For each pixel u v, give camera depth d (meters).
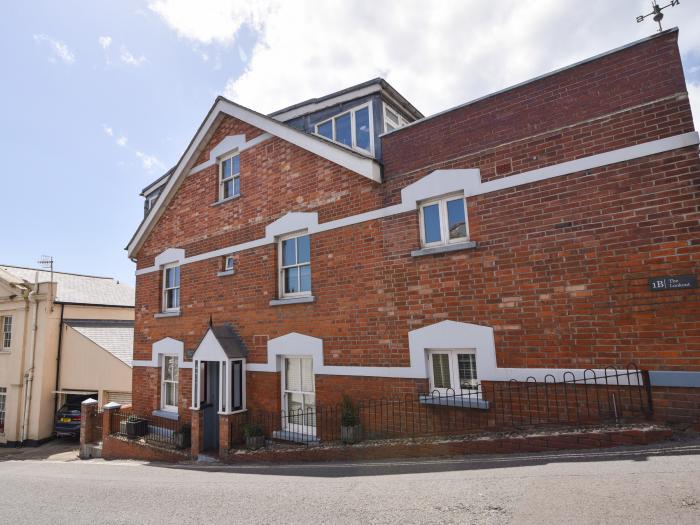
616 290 5.83
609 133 6.11
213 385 10.58
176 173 12.64
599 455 4.93
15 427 19.02
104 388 18.89
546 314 6.30
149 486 6.89
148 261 13.44
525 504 3.83
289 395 9.45
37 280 21.67
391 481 5.34
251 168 10.79
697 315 5.29
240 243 10.73
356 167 8.46
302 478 6.28
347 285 8.49
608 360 5.78
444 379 7.25
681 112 5.65
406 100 10.29
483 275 6.91
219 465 8.94
